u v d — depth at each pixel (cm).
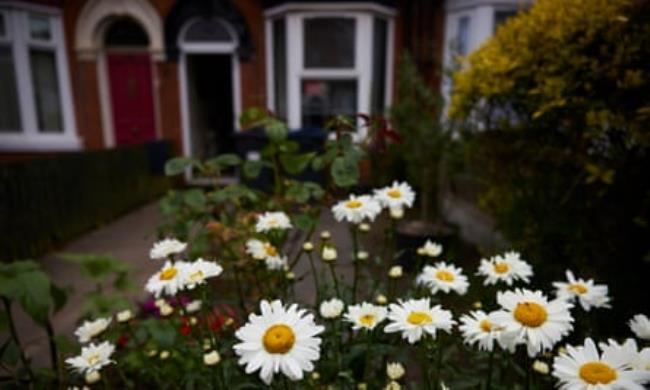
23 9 662
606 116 194
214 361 109
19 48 675
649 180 205
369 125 203
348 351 130
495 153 285
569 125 229
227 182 755
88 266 194
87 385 154
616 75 200
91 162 511
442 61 576
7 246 382
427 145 402
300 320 89
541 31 239
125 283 202
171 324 151
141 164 637
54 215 443
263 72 690
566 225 229
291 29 629
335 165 174
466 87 286
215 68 860
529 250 245
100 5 689
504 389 117
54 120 739
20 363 220
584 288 121
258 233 155
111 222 545
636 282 204
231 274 192
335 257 133
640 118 183
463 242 402
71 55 710
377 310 109
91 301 179
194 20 690
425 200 403
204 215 200
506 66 241
